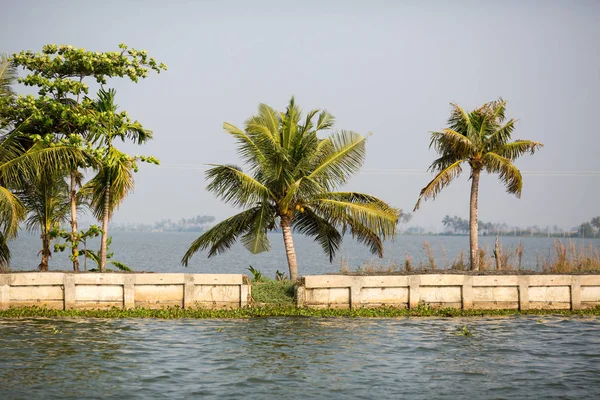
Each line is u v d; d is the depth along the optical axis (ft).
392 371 60.03
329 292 86.74
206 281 85.35
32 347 65.92
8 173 90.68
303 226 105.60
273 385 55.62
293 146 100.22
